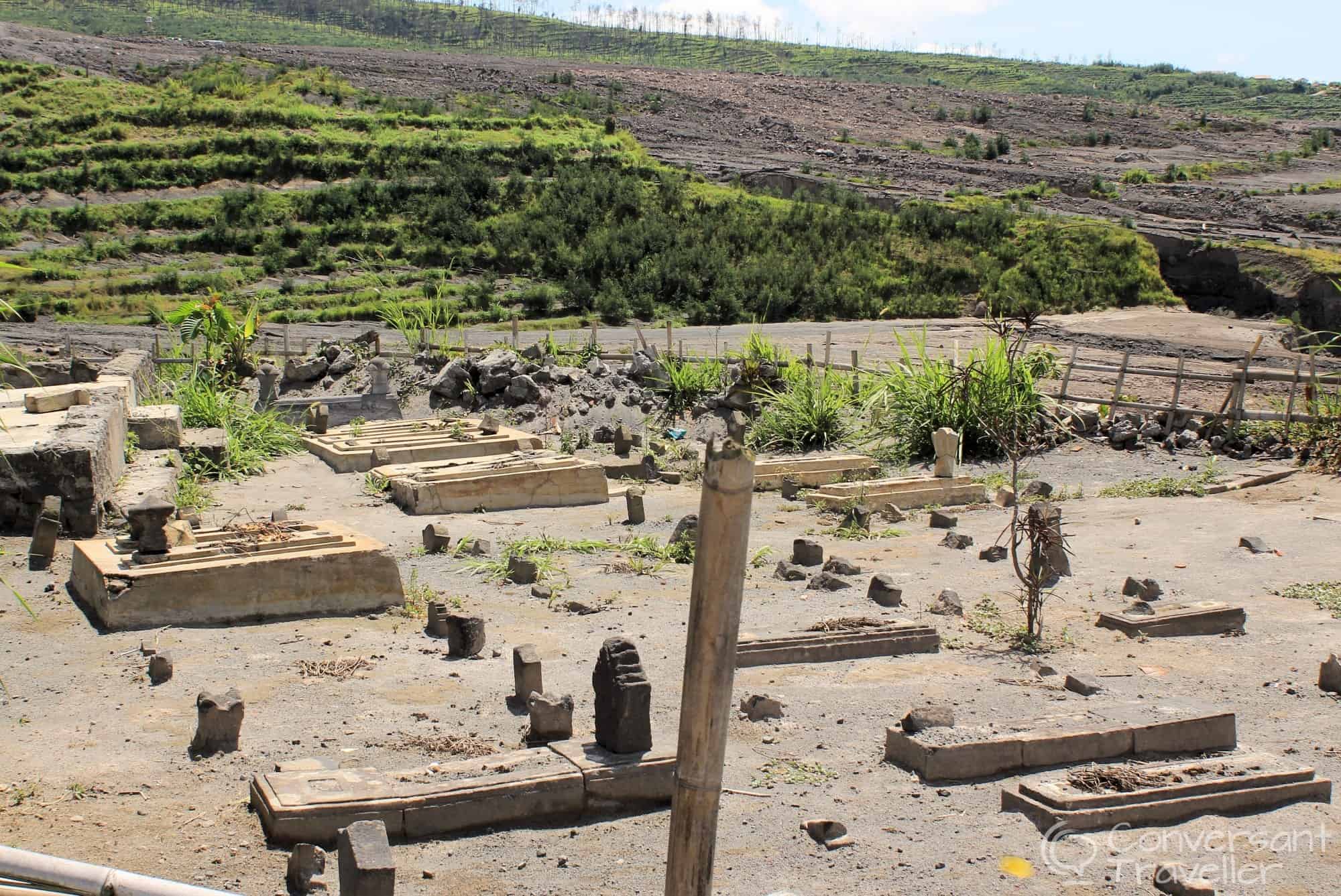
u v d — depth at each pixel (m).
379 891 4.70
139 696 7.47
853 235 54.19
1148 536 12.83
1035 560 8.95
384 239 50.53
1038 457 18.11
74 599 9.52
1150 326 42.75
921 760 6.45
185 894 4.43
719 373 21.69
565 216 52.91
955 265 51.56
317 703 7.38
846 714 7.38
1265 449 17.88
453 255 49.00
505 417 20.39
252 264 46.91
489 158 59.56
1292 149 92.94
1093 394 24.27
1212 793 6.12
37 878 4.43
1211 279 51.97
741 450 3.96
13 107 59.19
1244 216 63.34
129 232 49.31
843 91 107.50
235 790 6.15
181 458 14.95
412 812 5.71
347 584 9.45
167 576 8.89
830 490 15.02
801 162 73.25
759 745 6.91
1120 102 127.38
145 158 55.62
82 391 13.55
